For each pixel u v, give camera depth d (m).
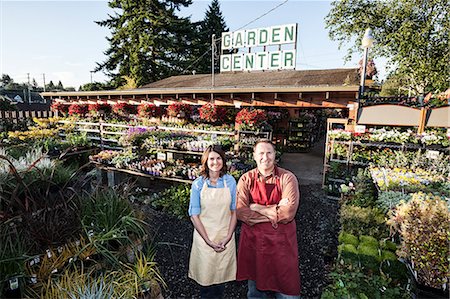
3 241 1.74
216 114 6.75
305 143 10.32
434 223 1.75
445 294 1.60
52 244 1.88
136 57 19.50
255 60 10.47
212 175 2.25
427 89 9.82
